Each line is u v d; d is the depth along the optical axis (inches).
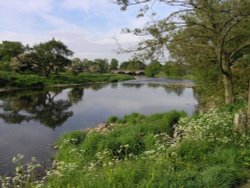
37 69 3348.9
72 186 240.2
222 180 249.4
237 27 582.2
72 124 936.3
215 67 705.0
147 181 231.3
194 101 1518.2
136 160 313.9
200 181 245.4
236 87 711.1
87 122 974.4
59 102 1529.3
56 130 839.7
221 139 338.0
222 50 567.2
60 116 1094.4
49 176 272.5
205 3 509.7
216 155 305.0
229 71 608.1
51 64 3316.9
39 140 711.7
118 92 2101.4
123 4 495.8
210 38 596.1
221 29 559.5
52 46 3316.9
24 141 701.9
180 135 406.9
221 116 401.4
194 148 322.7
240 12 495.8
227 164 285.3
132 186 228.1
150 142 458.6
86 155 460.4
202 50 636.7
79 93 2032.5
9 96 1776.6
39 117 1066.7
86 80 3390.7
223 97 739.4
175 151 317.7
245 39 617.6
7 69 3201.3
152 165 268.1
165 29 516.4
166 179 237.0
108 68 5605.3
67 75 3521.2
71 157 462.3
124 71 5300.2
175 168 281.4
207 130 356.5
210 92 797.9
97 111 1227.9
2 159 553.9
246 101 594.9
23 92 2060.8
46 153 594.6
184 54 630.5
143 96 1807.3
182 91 2154.3
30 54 3277.6
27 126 893.2
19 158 286.7
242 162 293.4
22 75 2940.5
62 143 588.1
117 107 1343.5
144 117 830.5
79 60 4178.2
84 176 255.9
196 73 787.4
